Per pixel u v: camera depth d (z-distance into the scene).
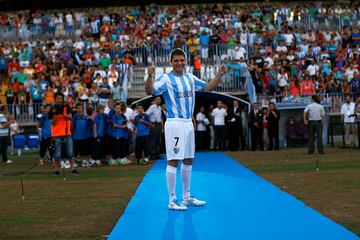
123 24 31.55
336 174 11.15
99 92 21.73
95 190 9.86
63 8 38.94
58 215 7.39
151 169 13.51
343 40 28.52
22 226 6.70
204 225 6.21
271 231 5.80
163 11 35.16
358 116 18.77
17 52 28.11
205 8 35.62
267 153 18.08
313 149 17.11
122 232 5.98
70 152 13.11
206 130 21.17
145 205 7.68
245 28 28.28
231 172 11.95
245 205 7.42
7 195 9.50
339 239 5.42
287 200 7.76
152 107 17.09
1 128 17.64
